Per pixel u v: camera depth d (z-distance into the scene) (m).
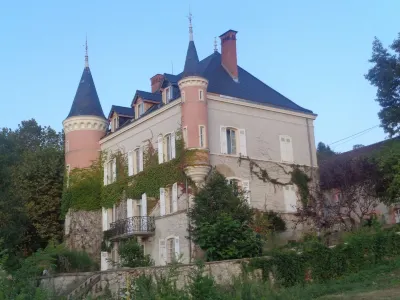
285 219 37.09
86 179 43.34
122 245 35.12
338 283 24.00
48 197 45.81
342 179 37.44
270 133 38.75
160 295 13.43
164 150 36.97
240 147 36.88
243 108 37.88
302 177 39.28
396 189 32.59
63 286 24.75
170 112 36.88
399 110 37.88
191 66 35.66
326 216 34.72
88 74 46.38
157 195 36.84
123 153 41.31
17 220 33.84
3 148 36.69
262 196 36.91
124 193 40.28
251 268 24.50
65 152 45.00
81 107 44.66
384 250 26.25
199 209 29.38
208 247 26.62
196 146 34.34
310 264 25.17
